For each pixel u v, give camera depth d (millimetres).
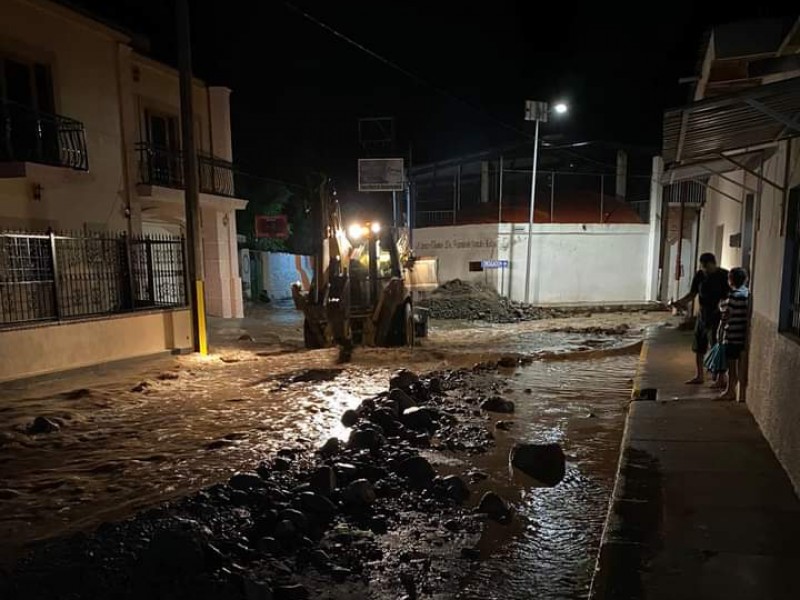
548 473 5645
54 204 13164
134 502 4965
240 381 10188
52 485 5395
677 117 5168
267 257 26266
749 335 7188
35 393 9383
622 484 4895
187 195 12984
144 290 13812
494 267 23750
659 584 3459
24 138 12688
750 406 6887
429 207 31375
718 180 12805
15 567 3770
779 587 3414
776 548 3848
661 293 25172
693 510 4398
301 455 6133
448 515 4770
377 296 13523
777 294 5668
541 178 29297
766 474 5039
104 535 4074
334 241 13586
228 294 20406
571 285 24703
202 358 12656
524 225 24047
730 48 7730
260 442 6637
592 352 12727
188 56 12633
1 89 12203
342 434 6949
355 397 8875
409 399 7910
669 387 8297
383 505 4930
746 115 5102
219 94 19562
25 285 11008
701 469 5176
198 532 4105
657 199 24781
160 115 17172
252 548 4160
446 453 6281
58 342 10578
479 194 30375
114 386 9852
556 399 8609
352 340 13875
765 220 6547
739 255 10047
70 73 13594
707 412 6910
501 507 4797
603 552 3838
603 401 8445
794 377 4832
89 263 12516
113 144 14836
